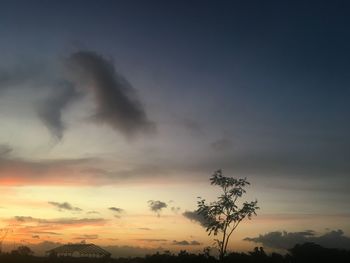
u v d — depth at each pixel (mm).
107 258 78688
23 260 75375
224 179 52375
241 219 51969
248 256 62969
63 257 79062
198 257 63750
